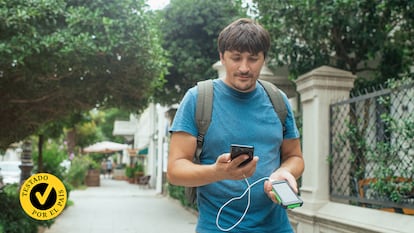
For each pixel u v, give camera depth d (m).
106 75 6.87
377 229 4.34
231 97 2.30
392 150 4.55
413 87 4.25
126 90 7.27
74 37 5.82
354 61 7.39
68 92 6.93
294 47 7.39
